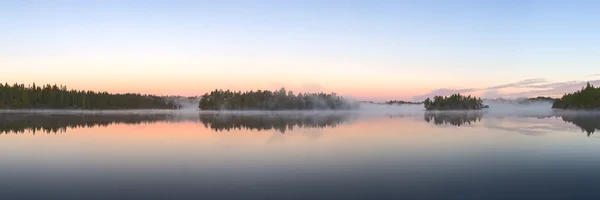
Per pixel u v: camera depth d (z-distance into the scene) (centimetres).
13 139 2666
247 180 1373
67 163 1692
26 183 1339
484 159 1795
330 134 3056
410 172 1507
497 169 1566
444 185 1312
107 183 1336
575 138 2702
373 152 2005
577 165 1644
